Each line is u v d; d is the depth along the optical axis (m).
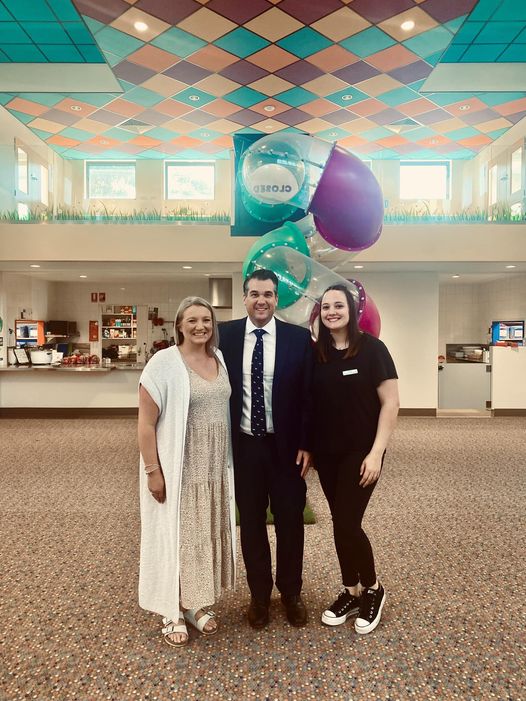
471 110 8.70
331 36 6.56
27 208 7.95
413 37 6.57
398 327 8.73
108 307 11.41
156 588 2.10
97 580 2.68
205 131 9.70
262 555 2.24
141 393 2.03
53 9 6.21
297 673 1.91
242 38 6.63
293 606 2.24
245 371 2.21
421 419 8.41
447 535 3.34
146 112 8.87
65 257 7.63
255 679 1.87
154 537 2.09
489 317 11.32
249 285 2.19
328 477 2.21
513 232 7.54
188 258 7.64
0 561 2.92
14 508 3.89
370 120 9.16
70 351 11.28
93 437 6.80
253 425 2.19
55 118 9.11
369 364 2.10
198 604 2.02
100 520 3.63
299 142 3.34
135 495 4.23
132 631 2.19
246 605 2.41
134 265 8.04
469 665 1.96
